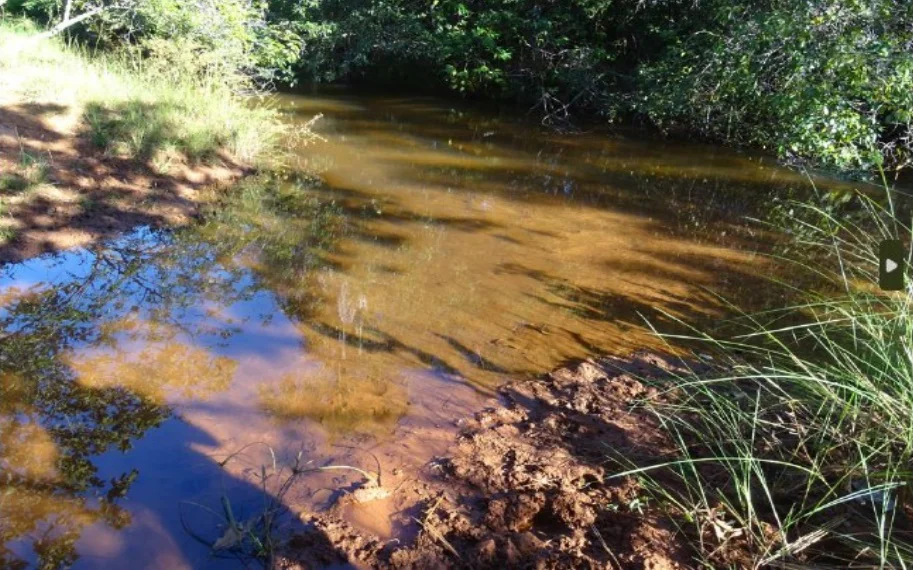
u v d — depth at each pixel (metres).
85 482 2.75
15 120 6.00
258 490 2.78
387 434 3.18
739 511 2.70
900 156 9.27
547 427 3.28
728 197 7.58
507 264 5.18
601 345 4.10
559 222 6.25
